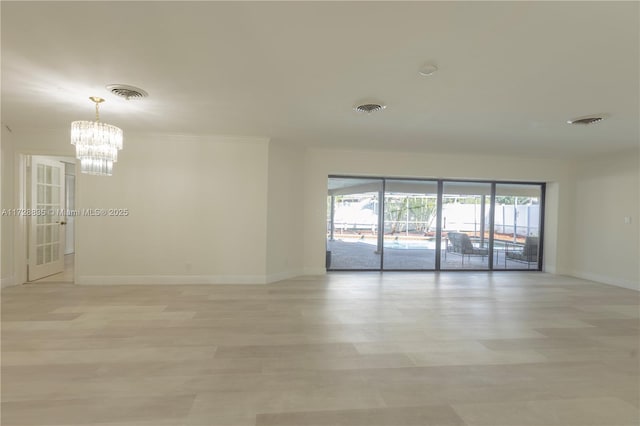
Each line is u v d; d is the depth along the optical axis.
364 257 6.77
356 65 2.56
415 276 6.10
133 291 4.63
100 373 2.37
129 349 2.77
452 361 2.64
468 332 3.29
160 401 2.04
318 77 2.79
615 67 2.52
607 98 3.16
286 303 4.20
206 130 4.72
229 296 4.47
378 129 4.50
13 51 2.37
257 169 5.24
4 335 3.03
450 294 4.81
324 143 5.51
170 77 2.81
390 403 2.06
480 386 2.27
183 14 1.92
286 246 5.69
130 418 1.88
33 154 4.82
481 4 1.78
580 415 1.97
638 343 3.06
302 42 2.23
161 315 3.64
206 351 2.75
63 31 2.11
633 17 1.87
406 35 2.12
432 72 2.65
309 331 3.24
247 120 4.14
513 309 4.11
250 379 2.32
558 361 2.67
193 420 1.87
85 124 3.18
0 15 1.92
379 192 6.67
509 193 6.97
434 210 6.78
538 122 4.00
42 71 2.70
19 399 2.04
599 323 3.62
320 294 4.67
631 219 5.45
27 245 5.09
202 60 2.50
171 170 5.07
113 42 2.25
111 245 4.98
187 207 5.12
